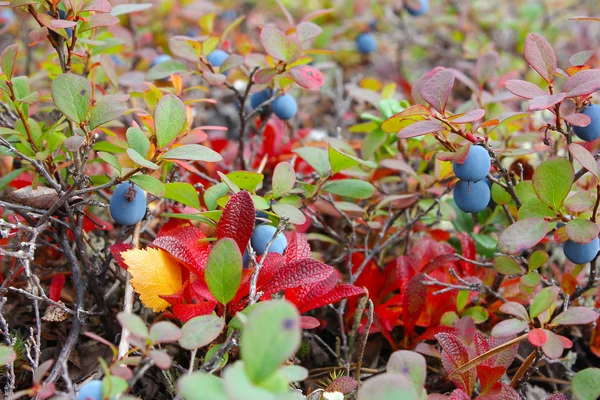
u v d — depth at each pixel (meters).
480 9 0.61
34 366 0.33
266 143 0.42
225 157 0.43
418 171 0.40
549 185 0.32
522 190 0.35
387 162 0.38
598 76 0.32
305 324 0.33
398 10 0.60
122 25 0.51
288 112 0.41
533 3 0.69
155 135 0.33
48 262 0.39
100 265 0.37
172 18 0.57
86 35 0.39
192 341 0.30
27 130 0.35
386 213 0.39
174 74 0.39
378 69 0.60
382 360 0.38
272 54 0.36
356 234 0.40
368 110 0.52
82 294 0.35
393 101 0.41
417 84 0.35
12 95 0.34
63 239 0.35
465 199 0.35
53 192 0.35
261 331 0.27
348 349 0.37
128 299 0.34
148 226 0.39
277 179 0.35
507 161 0.43
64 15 0.35
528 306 0.37
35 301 0.34
